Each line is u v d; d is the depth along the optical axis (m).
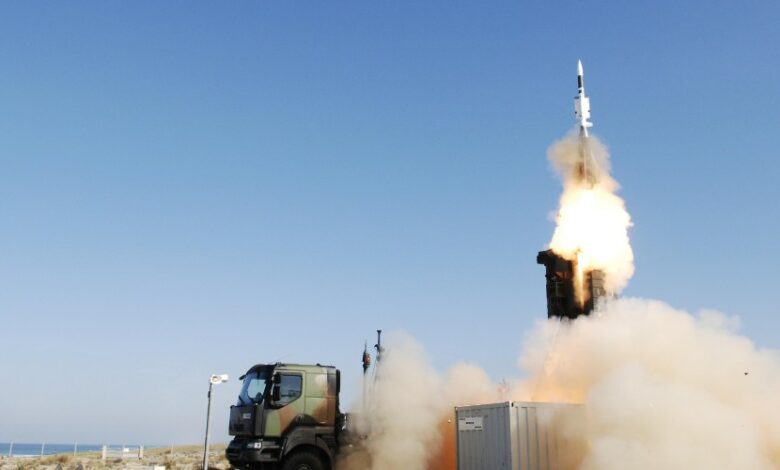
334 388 25.55
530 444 24.02
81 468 38.91
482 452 24.94
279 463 24.34
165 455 60.34
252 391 25.44
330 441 24.97
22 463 48.75
